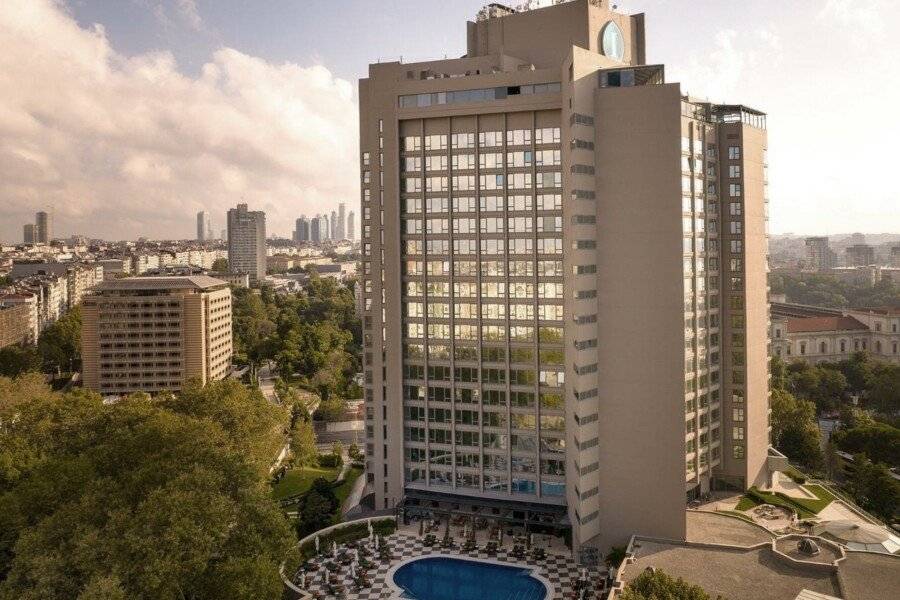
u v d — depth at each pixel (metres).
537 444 111.12
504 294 112.56
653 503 98.31
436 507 115.38
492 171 112.81
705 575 77.69
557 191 109.31
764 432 122.88
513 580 93.50
